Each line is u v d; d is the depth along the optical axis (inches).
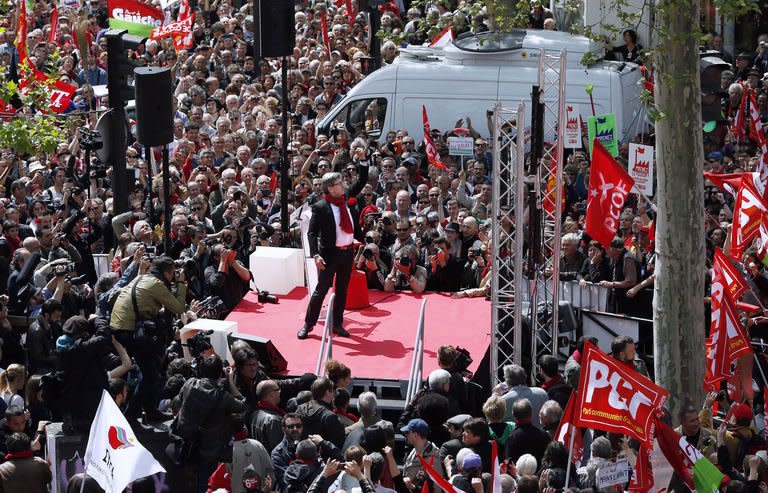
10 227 1106.1
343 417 779.4
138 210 1197.1
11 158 1338.6
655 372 927.7
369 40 1705.2
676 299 908.6
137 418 770.8
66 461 740.7
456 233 1109.7
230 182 1242.6
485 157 1337.4
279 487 708.0
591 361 642.2
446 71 1419.8
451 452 697.0
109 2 1531.7
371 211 1162.0
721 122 1412.4
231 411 723.4
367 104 1438.2
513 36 1417.3
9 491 690.2
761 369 860.6
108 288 945.5
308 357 935.7
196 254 1037.8
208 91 1654.8
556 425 749.9
